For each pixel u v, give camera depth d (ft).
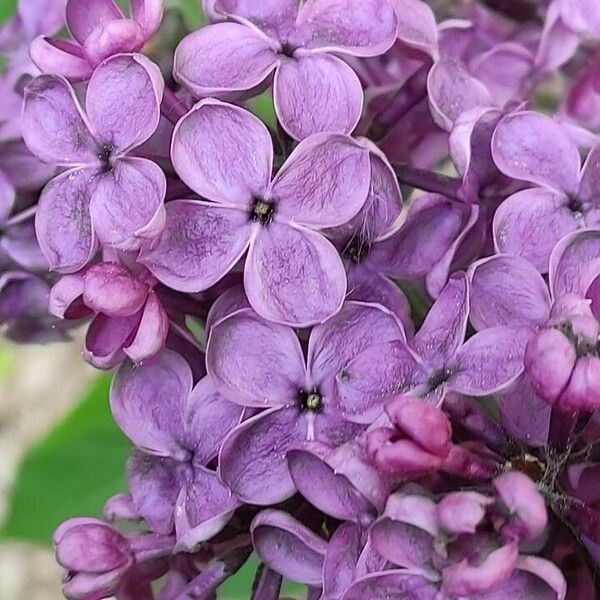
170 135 0.52
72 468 0.73
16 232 0.59
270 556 0.50
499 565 0.43
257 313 0.50
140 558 0.53
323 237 0.50
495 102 0.59
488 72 0.66
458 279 0.50
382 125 0.57
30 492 0.73
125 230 0.50
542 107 0.68
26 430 1.37
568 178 0.52
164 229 0.50
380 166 0.51
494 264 0.49
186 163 0.50
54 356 1.39
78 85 0.53
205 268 0.50
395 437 0.45
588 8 0.64
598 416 0.47
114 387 0.53
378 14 0.52
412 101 0.56
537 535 0.44
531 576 0.45
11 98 0.61
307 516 0.51
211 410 0.52
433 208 0.52
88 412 0.73
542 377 0.45
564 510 0.47
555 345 0.45
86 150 0.52
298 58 0.51
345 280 0.50
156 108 0.50
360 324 0.51
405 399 0.46
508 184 0.53
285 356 0.51
